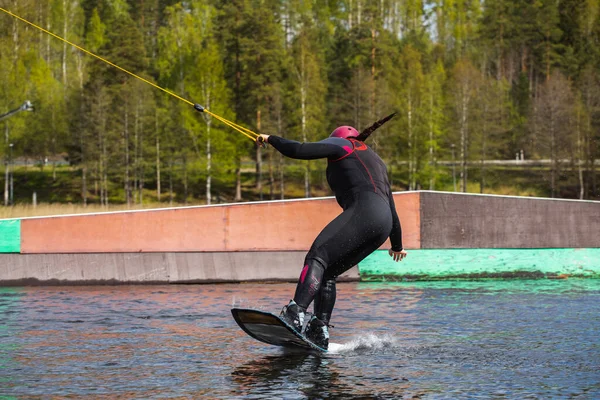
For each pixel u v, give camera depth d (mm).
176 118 88438
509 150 110438
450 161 100625
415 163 91625
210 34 104250
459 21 169875
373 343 7832
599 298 11445
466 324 9008
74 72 112875
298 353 7332
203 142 83750
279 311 10094
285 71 96125
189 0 143000
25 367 6617
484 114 91000
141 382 6086
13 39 87375
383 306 10562
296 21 132500
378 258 14352
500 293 12133
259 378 6254
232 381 6145
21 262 13383
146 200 90750
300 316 7391
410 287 13094
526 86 119688
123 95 89000
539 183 93562
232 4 93750
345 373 6465
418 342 7883
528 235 14930
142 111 87938
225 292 12273
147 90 88750
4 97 85062
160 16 141125
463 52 144875
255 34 89188
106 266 13508
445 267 14531
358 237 7582
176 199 92250
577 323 9062
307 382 6113
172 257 13711
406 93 91562
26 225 13484
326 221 14102
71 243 13539
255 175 101938
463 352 7352
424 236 14555
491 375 6371
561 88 93438
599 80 100062
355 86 88562
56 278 13375
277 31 109375
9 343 7723
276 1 120188
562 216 15062
